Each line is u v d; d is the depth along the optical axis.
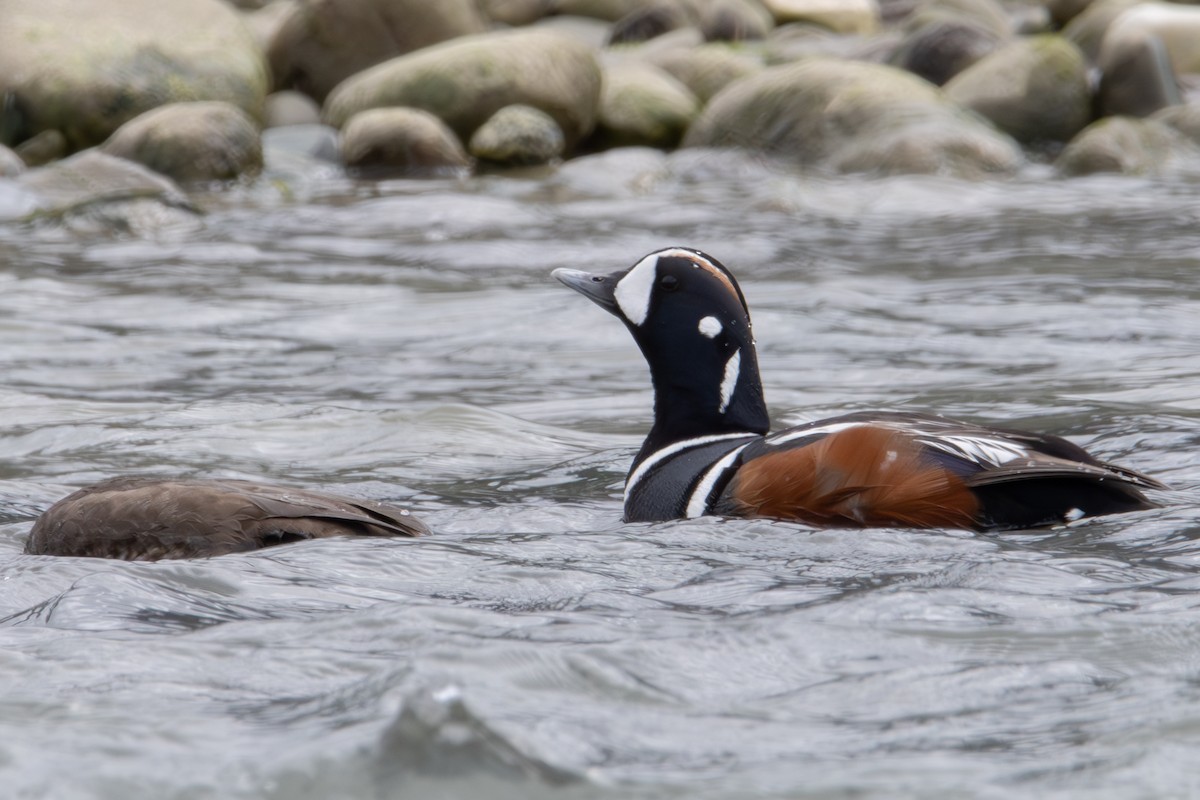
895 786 4.97
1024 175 34.28
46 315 19.39
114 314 19.55
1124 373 14.81
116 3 38.12
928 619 6.84
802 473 8.95
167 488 8.79
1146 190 31.19
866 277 21.77
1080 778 5.01
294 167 35.62
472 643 6.33
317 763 5.01
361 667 6.22
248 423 12.98
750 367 9.93
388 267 23.52
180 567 7.87
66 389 15.26
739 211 29.17
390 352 17.28
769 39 53.78
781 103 36.84
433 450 12.07
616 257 24.17
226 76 38.00
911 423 9.12
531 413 13.79
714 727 5.49
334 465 11.71
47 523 8.85
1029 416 12.78
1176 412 12.59
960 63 42.59
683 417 9.88
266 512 8.59
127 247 25.34
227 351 17.39
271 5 58.97
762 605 7.27
